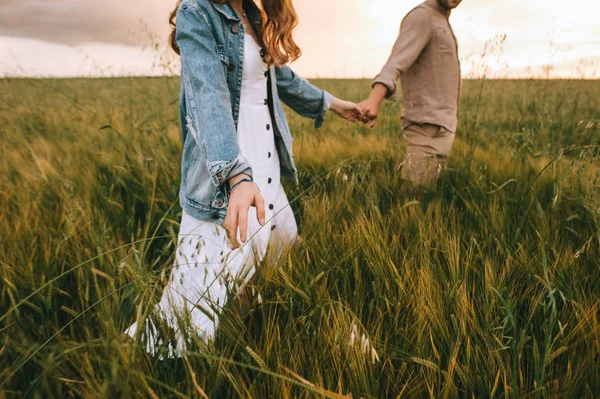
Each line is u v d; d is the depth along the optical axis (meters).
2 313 1.64
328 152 3.63
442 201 2.49
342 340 1.30
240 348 1.40
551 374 1.28
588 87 6.21
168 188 2.93
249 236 1.68
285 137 1.91
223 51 1.57
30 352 1.37
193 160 1.65
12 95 8.26
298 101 2.16
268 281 1.59
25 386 1.37
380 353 1.34
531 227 2.20
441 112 2.68
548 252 1.89
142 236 2.39
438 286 1.56
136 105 6.45
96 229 2.20
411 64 2.59
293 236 1.95
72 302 1.82
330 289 1.70
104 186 2.88
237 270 1.64
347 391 1.21
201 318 1.56
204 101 1.39
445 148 2.77
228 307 1.47
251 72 1.69
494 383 1.23
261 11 1.72
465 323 1.40
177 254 1.60
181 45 1.49
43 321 1.54
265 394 1.24
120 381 1.05
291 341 1.44
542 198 2.58
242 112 1.69
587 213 2.15
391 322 1.46
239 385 1.22
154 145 3.85
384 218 2.22
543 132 4.49
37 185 2.87
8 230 2.14
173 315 1.38
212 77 1.44
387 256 1.72
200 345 1.25
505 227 2.14
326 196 2.26
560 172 2.75
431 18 2.57
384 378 1.31
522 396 1.15
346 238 1.88
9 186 2.89
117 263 1.76
